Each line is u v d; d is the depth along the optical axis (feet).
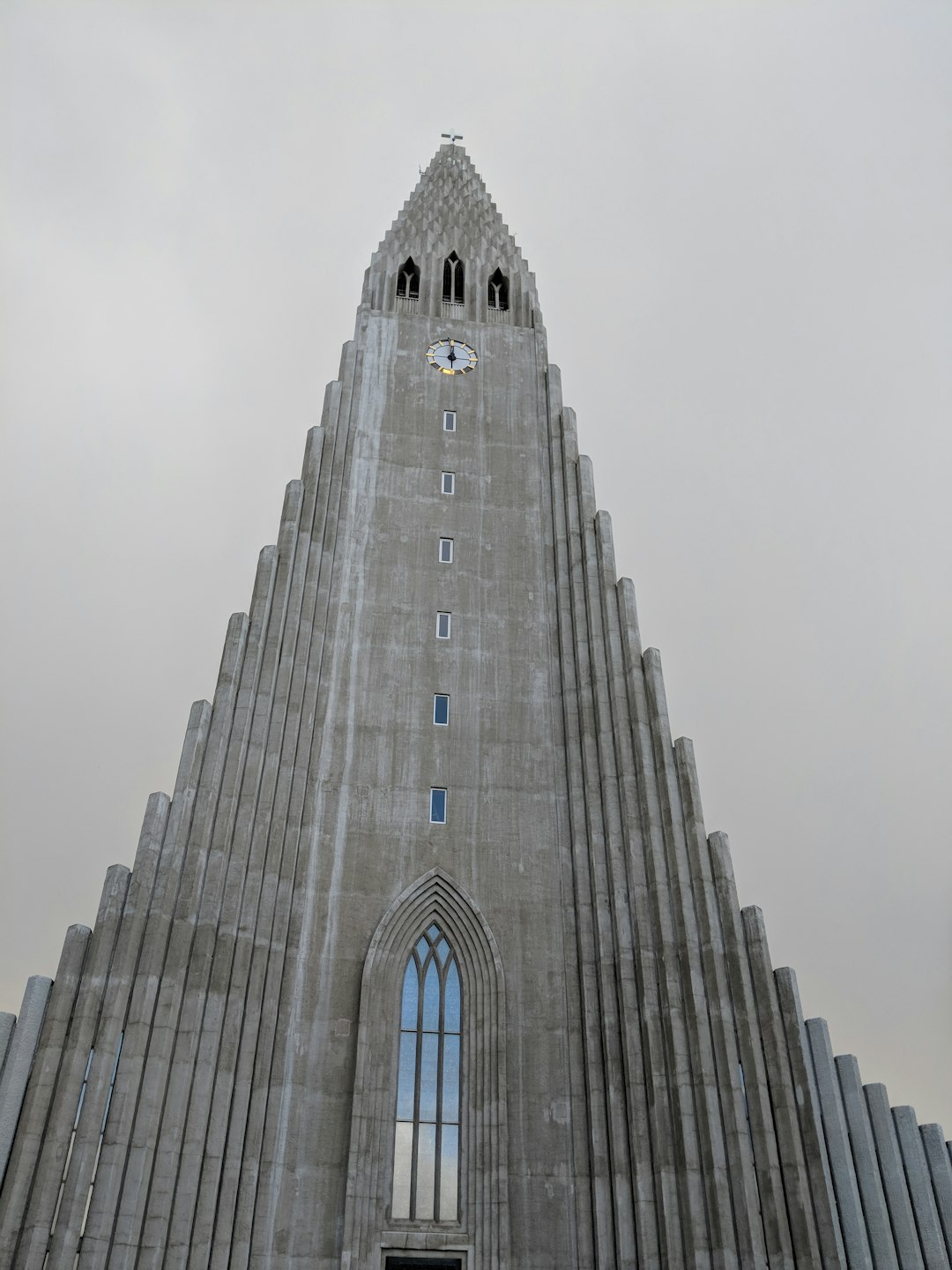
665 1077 108.68
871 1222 103.71
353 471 154.51
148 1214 96.63
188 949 110.42
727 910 117.08
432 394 165.48
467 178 214.90
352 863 122.83
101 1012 104.63
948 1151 110.11
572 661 139.85
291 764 126.52
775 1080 107.76
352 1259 99.86
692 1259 98.43
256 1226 100.48
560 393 167.94
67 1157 97.19
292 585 139.13
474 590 146.41
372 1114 107.96
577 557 147.95
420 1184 107.65
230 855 118.01
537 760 133.18
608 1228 103.35
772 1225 100.01
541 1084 112.06
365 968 115.14
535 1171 107.34
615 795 127.34
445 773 130.72
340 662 137.39
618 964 116.06
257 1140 104.12
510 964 118.83
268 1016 110.83
